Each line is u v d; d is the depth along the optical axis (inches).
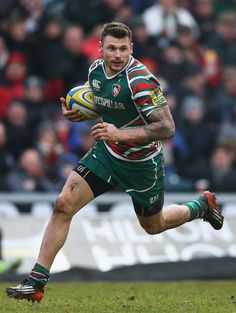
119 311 741.3
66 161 1469.0
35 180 1422.2
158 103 707.4
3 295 896.9
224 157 1553.9
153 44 1765.5
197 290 999.0
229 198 1311.5
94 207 1296.8
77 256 1218.6
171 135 711.1
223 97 1745.8
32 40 1712.6
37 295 726.5
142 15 1807.3
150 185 757.9
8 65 1659.7
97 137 701.3
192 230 1262.3
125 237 1244.5
